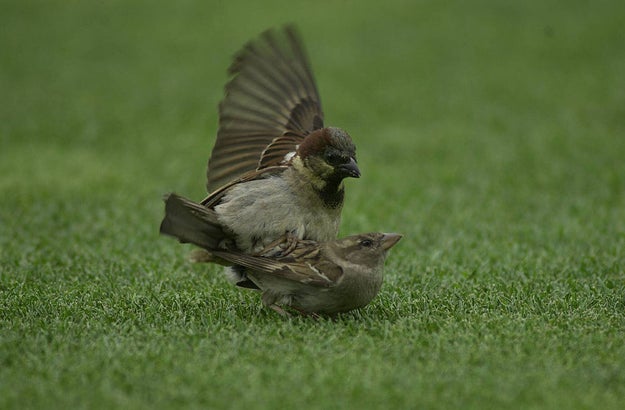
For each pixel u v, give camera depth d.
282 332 8.59
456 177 18.59
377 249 8.97
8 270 11.58
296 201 9.19
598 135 22.14
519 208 16.02
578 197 16.75
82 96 27.14
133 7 41.75
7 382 7.10
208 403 6.79
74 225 14.74
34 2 42.75
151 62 31.98
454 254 12.61
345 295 8.84
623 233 13.48
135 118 24.75
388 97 26.75
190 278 11.28
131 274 11.46
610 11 37.72
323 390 6.98
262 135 10.59
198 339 8.25
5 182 17.95
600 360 7.66
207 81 29.36
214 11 40.50
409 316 9.14
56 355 7.76
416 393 6.94
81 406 6.68
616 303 9.68
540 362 7.61
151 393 6.92
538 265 11.65
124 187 17.97
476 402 6.79
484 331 8.52
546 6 39.22
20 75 29.88
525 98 26.41
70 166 19.67
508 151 20.80
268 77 10.79
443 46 33.44
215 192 9.22
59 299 9.84
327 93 27.23
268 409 6.68
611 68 29.59
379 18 38.28
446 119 24.33
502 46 33.19
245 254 8.96
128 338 8.30
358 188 17.88
